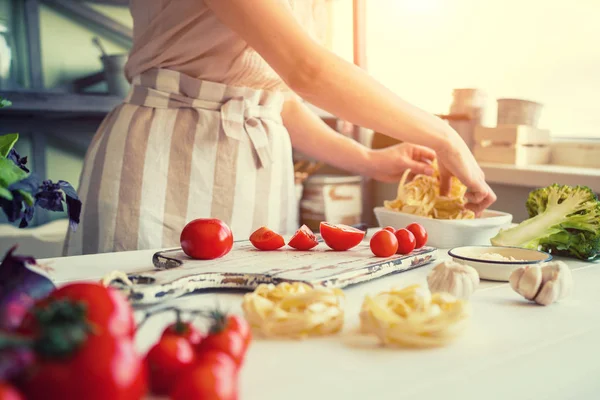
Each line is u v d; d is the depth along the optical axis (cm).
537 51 200
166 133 126
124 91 247
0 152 68
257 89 132
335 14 256
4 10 250
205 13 121
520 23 203
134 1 131
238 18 105
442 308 60
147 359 42
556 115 201
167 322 62
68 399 33
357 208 250
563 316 68
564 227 101
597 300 75
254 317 59
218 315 46
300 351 55
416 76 240
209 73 127
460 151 117
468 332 62
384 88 113
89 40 266
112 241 124
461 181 120
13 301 46
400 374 50
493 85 214
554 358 59
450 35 225
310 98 112
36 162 261
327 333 59
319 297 59
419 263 91
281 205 139
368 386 47
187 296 74
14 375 33
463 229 108
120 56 243
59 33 261
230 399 38
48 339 33
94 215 127
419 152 147
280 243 94
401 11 240
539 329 63
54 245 238
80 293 43
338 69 108
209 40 123
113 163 126
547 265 74
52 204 69
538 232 102
